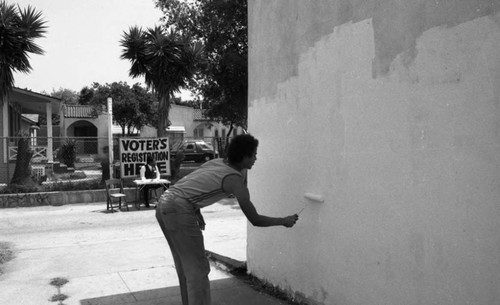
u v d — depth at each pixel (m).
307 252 4.03
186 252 3.39
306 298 4.07
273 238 4.64
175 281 5.30
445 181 2.61
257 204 4.92
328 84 3.68
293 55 4.20
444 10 2.58
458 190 2.53
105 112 36.34
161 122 17.80
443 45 2.59
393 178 2.99
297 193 4.16
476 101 2.41
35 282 5.40
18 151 14.26
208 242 7.49
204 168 3.51
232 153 3.48
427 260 2.74
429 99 2.70
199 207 3.45
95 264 6.31
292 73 4.22
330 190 3.67
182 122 39.50
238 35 19.56
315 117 3.87
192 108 39.94
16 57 15.17
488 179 2.36
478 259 2.42
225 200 13.35
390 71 3.00
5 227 9.96
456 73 2.52
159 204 3.47
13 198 12.93
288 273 4.37
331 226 3.67
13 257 6.92
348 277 3.47
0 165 16.59
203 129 40.19
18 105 22.42
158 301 4.57
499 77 2.29
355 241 3.38
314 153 3.89
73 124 37.31
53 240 8.42
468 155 2.46
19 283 5.38
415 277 2.83
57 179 18.06
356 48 3.33
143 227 9.70
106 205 13.17
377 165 3.14
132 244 7.74
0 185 14.81
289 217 3.61
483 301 2.40
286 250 4.39
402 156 2.91
